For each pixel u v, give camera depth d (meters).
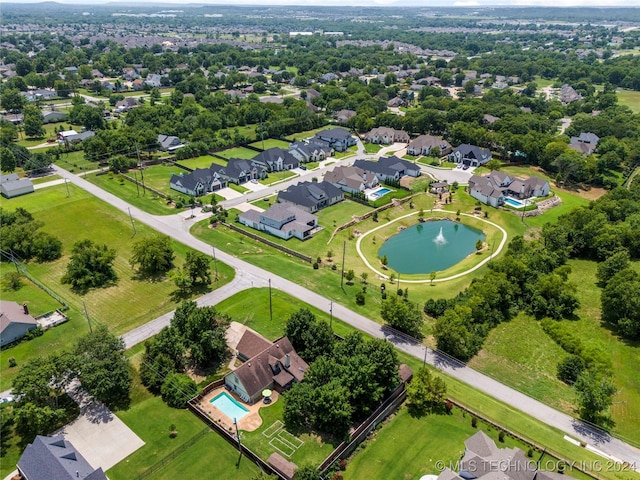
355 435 62.97
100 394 66.19
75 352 69.56
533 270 102.44
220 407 68.69
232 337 83.25
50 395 66.25
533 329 90.00
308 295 97.06
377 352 68.44
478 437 61.59
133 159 165.75
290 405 64.38
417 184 158.12
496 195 142.25
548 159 172.75
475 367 79.06
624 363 81.69
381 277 106.56
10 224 113.50
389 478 58.50
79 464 55.34
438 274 108.81
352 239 123.62
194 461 60.00
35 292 95.25
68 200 136.75
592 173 166.12
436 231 132.38
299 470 55.75
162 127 196.12
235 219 129.88
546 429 66.88
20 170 158.75
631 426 68.31
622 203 132.00
